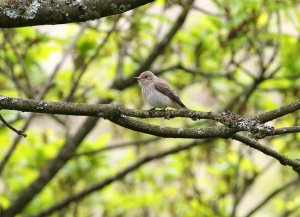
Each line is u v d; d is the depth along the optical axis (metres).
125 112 5.90
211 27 12.18
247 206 18.67
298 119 12.27
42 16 4.83
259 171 14.51
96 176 13.45
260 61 12.03
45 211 11.60
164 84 10.66
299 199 14.83
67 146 11.41
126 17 11.67
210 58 13.37
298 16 11.62
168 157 14.59
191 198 13.34
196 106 13.55
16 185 12.71
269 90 13.26
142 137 15.36
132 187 14.22
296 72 12.09
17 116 10.67
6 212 10.89
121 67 12.23
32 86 12.72
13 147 10.70
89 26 11.61
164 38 11.85
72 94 11.37
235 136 6.45
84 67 11.40
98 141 13.15
